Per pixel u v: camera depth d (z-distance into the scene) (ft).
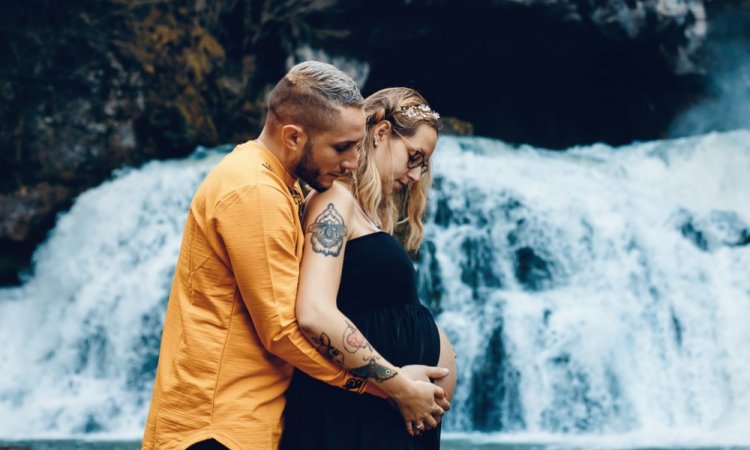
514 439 27.55
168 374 7.61
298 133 7.61
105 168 42.04
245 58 46.60
